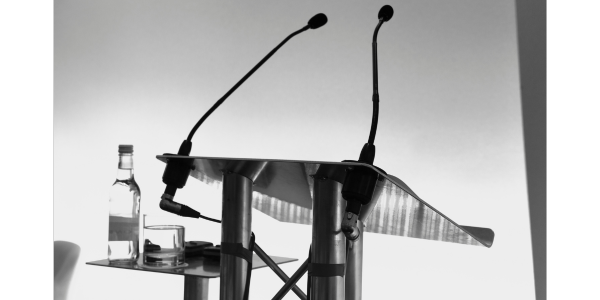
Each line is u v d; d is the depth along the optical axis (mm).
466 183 2395
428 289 2418
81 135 3215
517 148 2336
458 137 2418
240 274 827
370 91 2576
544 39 2320
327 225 713
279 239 2688
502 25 2381
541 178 2299
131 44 3143
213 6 2943
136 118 3107
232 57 2883
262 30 2822
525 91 2340
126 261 1298
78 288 3131
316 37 2689
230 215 829
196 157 748
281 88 2752
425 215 720
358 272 854
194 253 1368
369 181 607
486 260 2344
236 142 2838
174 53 3027
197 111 2957
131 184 1335
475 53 2414
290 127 2727
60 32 3281
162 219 1238
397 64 2529
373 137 659
